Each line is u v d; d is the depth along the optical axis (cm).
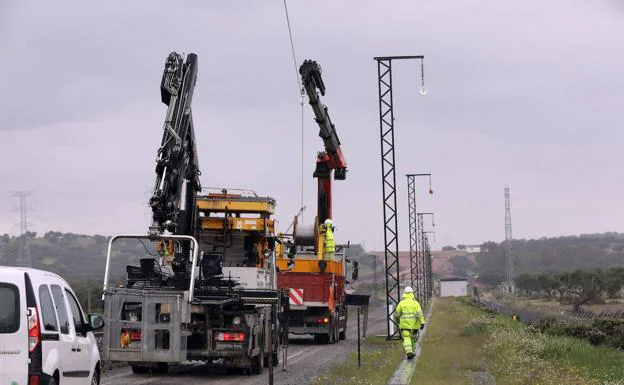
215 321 2667
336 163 5141
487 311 9956
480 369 2984
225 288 2708
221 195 3288
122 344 2450
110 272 2528
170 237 2558
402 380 2452
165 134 2661
